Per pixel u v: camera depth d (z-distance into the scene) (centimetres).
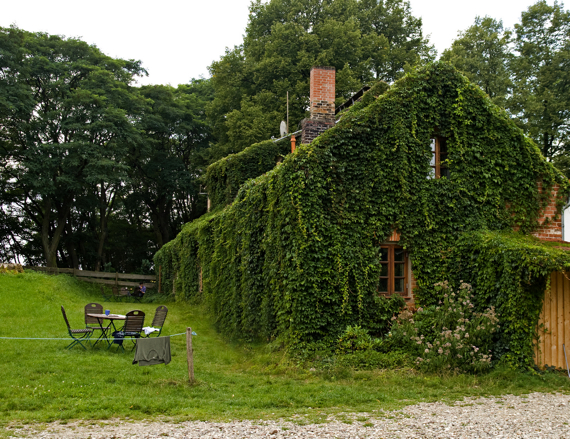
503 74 2955
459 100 1292
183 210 5128
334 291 1120
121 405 729
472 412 716
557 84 2906
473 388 888
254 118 3184
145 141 4169
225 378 970
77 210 4416
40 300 2006
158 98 4584
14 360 1041
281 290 1172
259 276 1319
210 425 636
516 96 2772
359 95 1888
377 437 587
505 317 1042
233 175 2322
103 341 1307
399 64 3488
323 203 1152
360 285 1142
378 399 800
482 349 1022
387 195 1206
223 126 3812
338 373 978
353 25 3225
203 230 2036
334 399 791
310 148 1154
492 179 1278
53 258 3981
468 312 1109
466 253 1200
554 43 3025
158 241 4909
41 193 3612
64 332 1410
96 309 1434
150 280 3938
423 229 1220
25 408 712
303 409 734
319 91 1750
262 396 816
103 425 634
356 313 1138
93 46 4106
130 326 1205
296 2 3431
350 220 1163
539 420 674
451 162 1273
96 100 3675
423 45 3700
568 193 1315
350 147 1187
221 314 1634
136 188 4794
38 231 4444
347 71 3030
